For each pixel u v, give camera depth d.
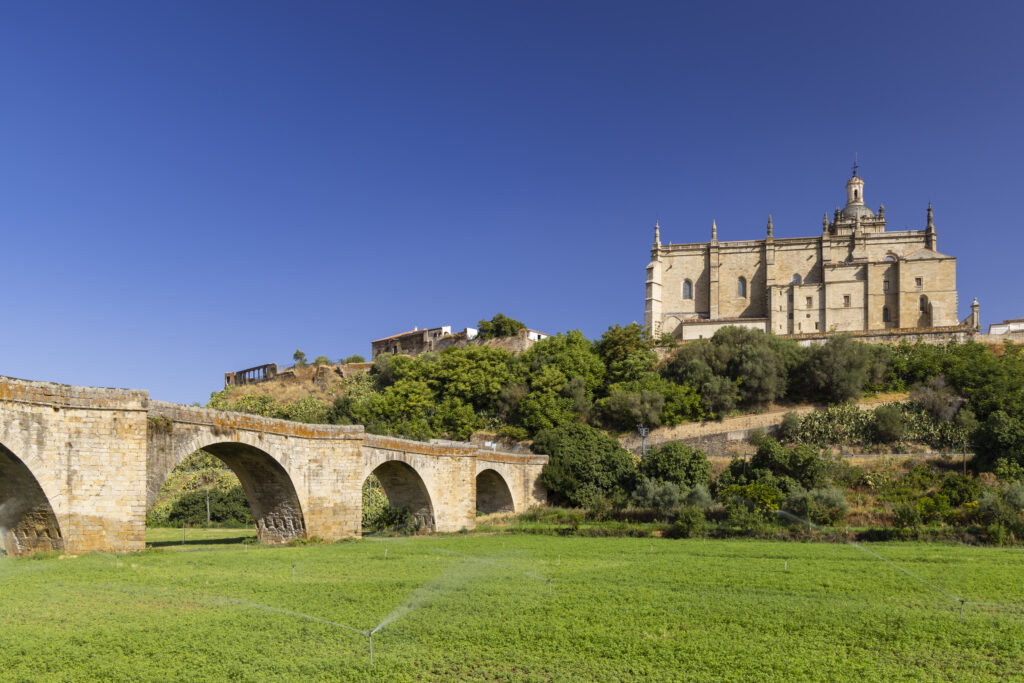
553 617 27.20
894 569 40.88
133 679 19.25
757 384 107.19
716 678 19.86
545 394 110.62
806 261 145.00
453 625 25.61
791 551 50.44
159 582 32.69
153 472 42.03
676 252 152.50
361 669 20.25
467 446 73.88
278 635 23.77
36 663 20.44
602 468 87.62
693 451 85.88
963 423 86.12
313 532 53.31
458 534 67.50
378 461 59.88
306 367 149.38
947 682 19.62
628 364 116.50
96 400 39.75
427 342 161.38
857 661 21.53
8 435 35.69
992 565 42.59
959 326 122.19
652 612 28.25
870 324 133.38
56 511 38.12
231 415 46.97
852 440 89.50
